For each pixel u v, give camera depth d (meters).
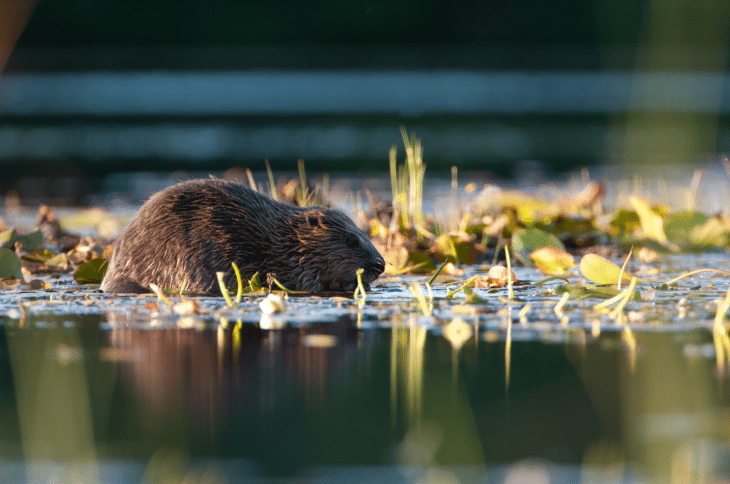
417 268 11.07
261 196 9.73
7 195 22.69
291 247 9.51
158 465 3.93
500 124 44.19
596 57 78.81
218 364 5.75
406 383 5.29
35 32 76.88
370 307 8.16
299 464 3.95
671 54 69.94
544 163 29.30
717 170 25.94
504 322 7.28
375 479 3.79
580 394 5.02
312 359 5.90
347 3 82.38
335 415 4.67
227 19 80.50
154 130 42.31
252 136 39.25
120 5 78.44
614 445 4.16
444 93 60.53
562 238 13.41
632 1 72.69
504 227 13.69
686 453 4.06
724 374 5.39
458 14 82.12
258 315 7.67
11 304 8.28
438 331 6.91
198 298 8.65
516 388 5.14
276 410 4.74
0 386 5.19
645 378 5.33
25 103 55.41
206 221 9.15
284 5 81.56
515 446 4.18
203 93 61.41
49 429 4.43
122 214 18.34
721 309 6.74
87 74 71.88
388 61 80.62
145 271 9.04
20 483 3.78
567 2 79.38
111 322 7.28
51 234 14.09
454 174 14.42
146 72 74.25
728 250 13.12
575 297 8.45
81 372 5.52
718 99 53.19
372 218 14.08
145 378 5.38
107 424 4.48
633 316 7.41
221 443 4.23
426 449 4.14
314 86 65.81
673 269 10.98
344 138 38.28
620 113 48.84
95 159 31.09
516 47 81.12
